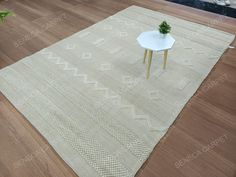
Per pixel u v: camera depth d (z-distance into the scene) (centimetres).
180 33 263
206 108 181
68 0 333
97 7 315
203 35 261
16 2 328
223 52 237
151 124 169
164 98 188
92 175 140
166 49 187
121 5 320
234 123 171
